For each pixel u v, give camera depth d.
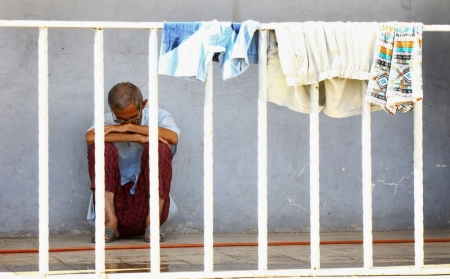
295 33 4.01
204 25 3.98
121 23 3.91
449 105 6.98
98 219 3.89
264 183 4.04
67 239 6.16
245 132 6.71
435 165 6.96
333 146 6.82
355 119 6.86
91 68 6.51
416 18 6.95
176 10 6.63
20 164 6.36
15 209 6.36
